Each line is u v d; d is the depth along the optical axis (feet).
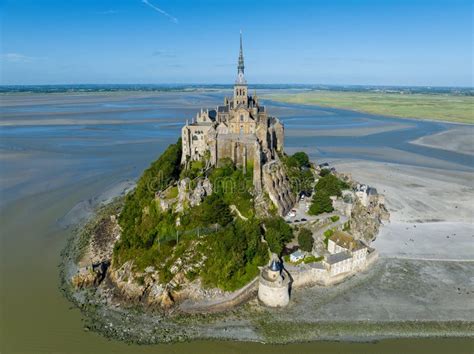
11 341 272.10
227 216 368.07
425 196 554.05
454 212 496.23
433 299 321.11
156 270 339.16
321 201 416.26
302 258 349.82
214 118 540.11
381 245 404.98
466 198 547.90
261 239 355.56
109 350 268.21
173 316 303.89
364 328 288.92
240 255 331.77
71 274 357.82
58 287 337.11
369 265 367.45
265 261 341.62
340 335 282.77
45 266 369.91
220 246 339.77
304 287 336.08
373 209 465.88
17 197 537.65
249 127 478.59
